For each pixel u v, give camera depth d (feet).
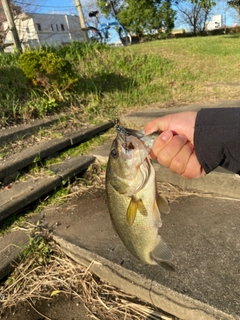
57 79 5.45
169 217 3.03
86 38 12.01
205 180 3.42
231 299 2.05
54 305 2.41
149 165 1.35
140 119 5.07
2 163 3.71
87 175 4.03
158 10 19.81
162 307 2.24
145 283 2.29
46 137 4.54
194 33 26.14
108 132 5.06
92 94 6.09
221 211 3.06
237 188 3.25
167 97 6.42
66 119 5.16
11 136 4.34
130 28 20.17
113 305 2.36
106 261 2.52
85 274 2.62
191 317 2.09
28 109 5.01
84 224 3.06
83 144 4.64
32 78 5.33
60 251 2.87
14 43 8.50
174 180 3.63
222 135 1.29
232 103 5.55
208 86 6.77
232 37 13.83
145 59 8.28
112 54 8.15
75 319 2.29
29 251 2.78
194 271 2.32
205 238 2.67
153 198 1.39
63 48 7.84
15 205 3.23
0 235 3.02
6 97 5.09
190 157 1.35
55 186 3.66
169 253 1.43
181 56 8.93
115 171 1.40
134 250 1.47
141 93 6.63
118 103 6.00
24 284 2.59
